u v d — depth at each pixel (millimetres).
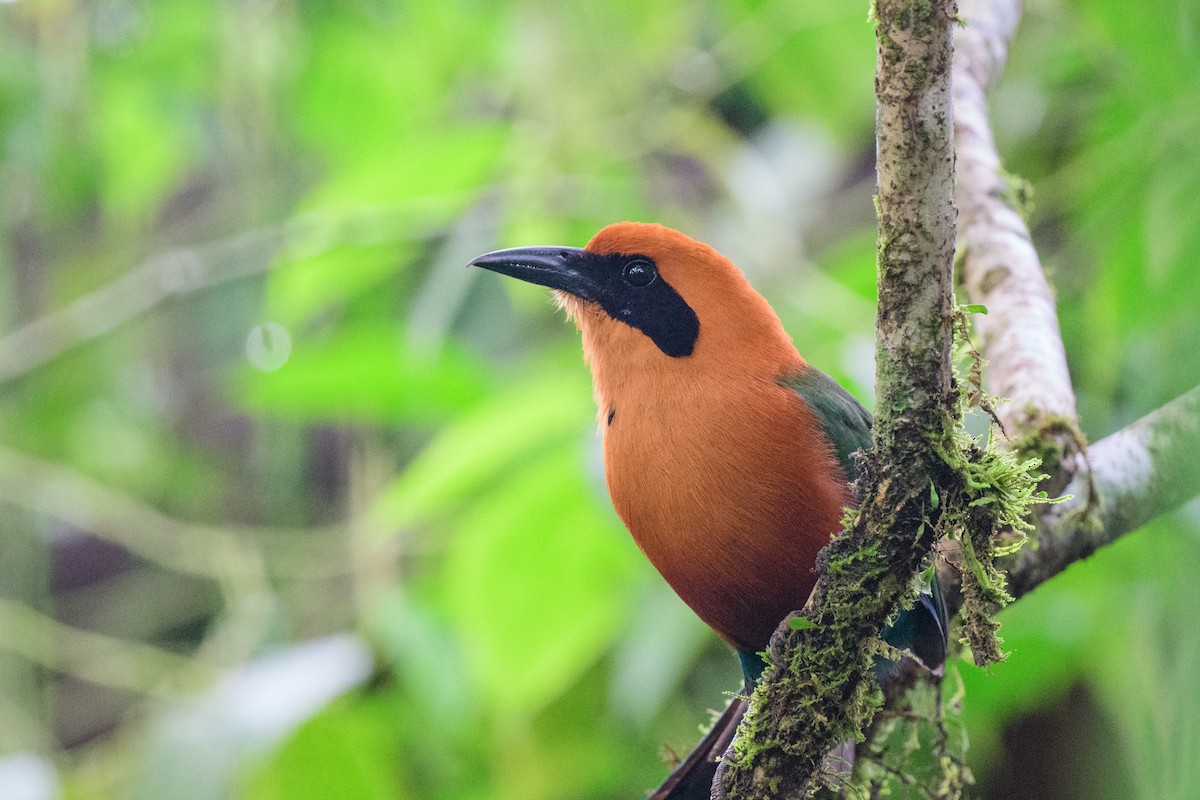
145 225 15875
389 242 11961
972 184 9141
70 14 14086
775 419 7328
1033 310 8461
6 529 14156
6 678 13562
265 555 13750
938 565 7902
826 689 6148
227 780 10078
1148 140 8930
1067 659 9984
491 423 9406
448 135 11852
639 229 8078
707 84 13211
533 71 12961
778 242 11883
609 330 7902
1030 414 7805
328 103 14430
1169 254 7215
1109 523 7617
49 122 14094
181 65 14266
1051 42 12359
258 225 14539
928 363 5609
